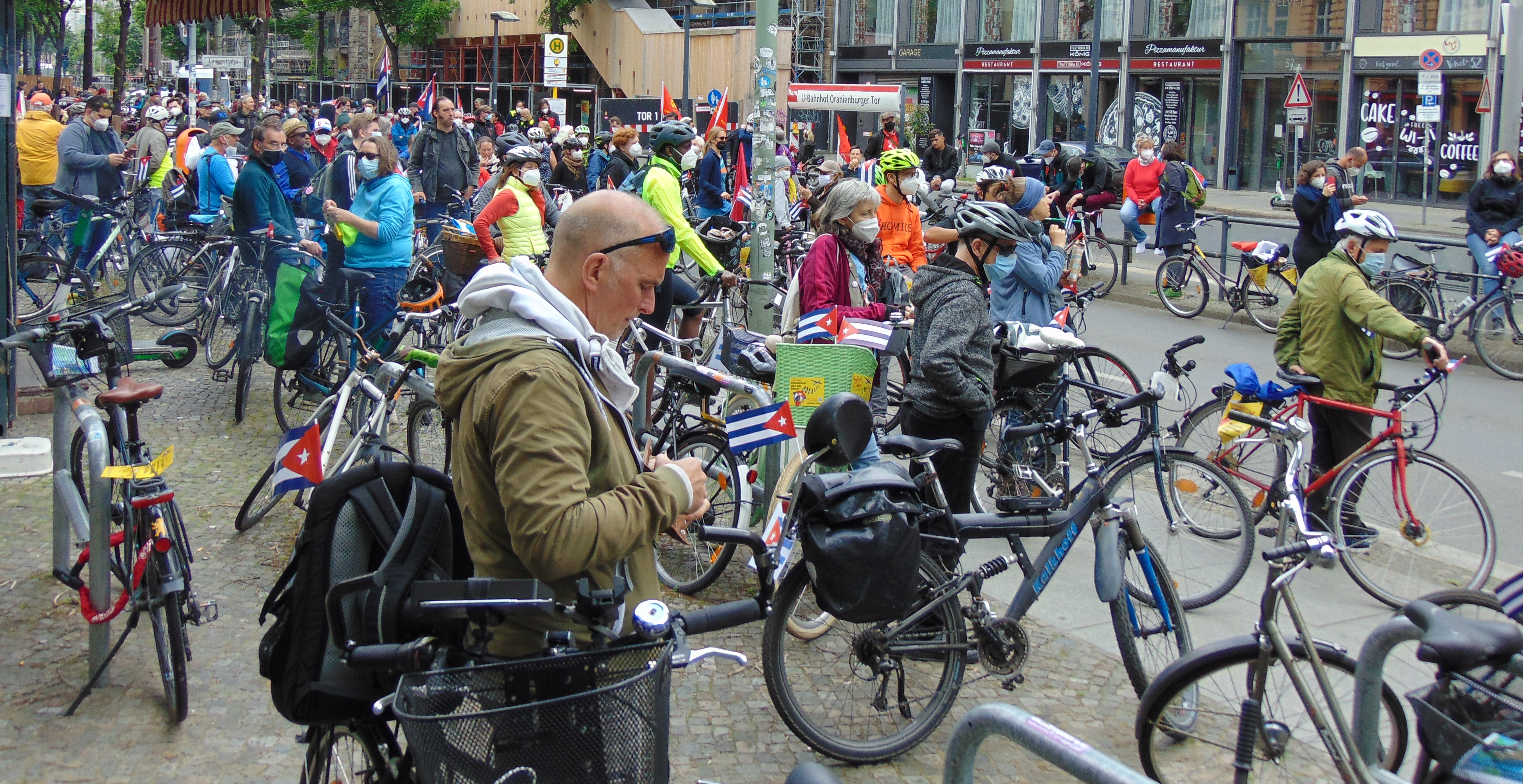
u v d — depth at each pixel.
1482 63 27.95
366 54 53.81
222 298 8.90
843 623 4.10
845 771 3.94
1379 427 6.13
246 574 5.28
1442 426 8.89
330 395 6.69
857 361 5.11
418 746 2.19
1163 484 5.37
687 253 10.45
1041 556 4.28
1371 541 5.58
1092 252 16.02
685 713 4.25
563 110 28.55
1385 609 5.42
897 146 25.41
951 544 4.09
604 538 2.28
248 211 8.39
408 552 2.57
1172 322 13.37
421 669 2.33
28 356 8.41
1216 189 34.22
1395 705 3.48
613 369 2.48
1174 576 5.39
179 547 4.18
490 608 2.25
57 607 4.85
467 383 2.38
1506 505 7.03
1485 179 11.82
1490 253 10.87
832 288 6.24
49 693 4.16
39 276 11.26
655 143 8.28
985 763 4.00
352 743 2.87
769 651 3.85
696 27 39.22
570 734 2.16
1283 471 5.93
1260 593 5.54
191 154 13.59
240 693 4.21
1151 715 3.65
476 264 8.74
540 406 2.29
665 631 2.31
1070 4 37.34
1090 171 16.14
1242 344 12.02
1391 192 30.19
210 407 8.12
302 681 2.59
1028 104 39.00
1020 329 6.43
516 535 2.26
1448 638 2.93
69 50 77.31
